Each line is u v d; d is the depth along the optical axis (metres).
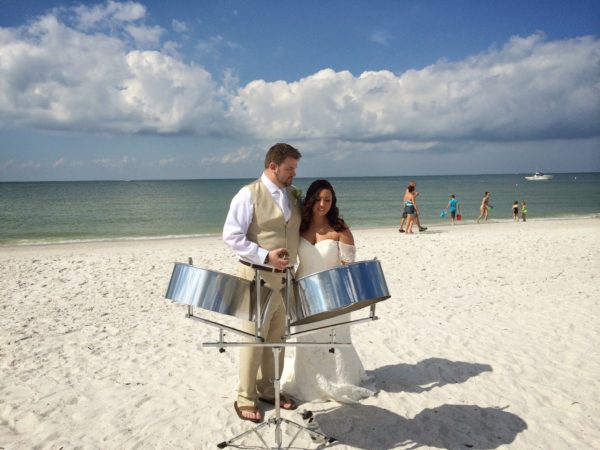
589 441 3.18
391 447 3.09
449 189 76.56
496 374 4.26
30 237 19.36
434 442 3.15
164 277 9.16
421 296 7.33
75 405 3.75
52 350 5.11
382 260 10.62
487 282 8.26
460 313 6.32
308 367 3.60
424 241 13.89
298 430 3.18
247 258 3.02
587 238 14.02
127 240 16.89
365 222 24.88
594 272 8.94
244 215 3.07
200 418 3.46
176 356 4.89
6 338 5.52
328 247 3.40
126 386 4.11
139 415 3.55
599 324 5.72
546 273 8.92
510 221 23.58
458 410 3.58
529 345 5.02
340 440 3.15
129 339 5.50
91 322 6.21
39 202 46.56
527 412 3.56
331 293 2.63
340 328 3.54
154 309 6.90
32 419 3.51
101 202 46.78
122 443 3.16
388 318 6.12
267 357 3.63
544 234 15.48
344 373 3.56
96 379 4.29
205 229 22.31
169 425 3.38
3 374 4.42
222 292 2.64
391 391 3.89
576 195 53.72
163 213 32.38
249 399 3.46
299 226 3.31
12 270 9.90
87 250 13.40
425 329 5.63
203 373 4.39
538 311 6.33
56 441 3.20
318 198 3.34
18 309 6.88
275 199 3.15
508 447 3.11
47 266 10.35
